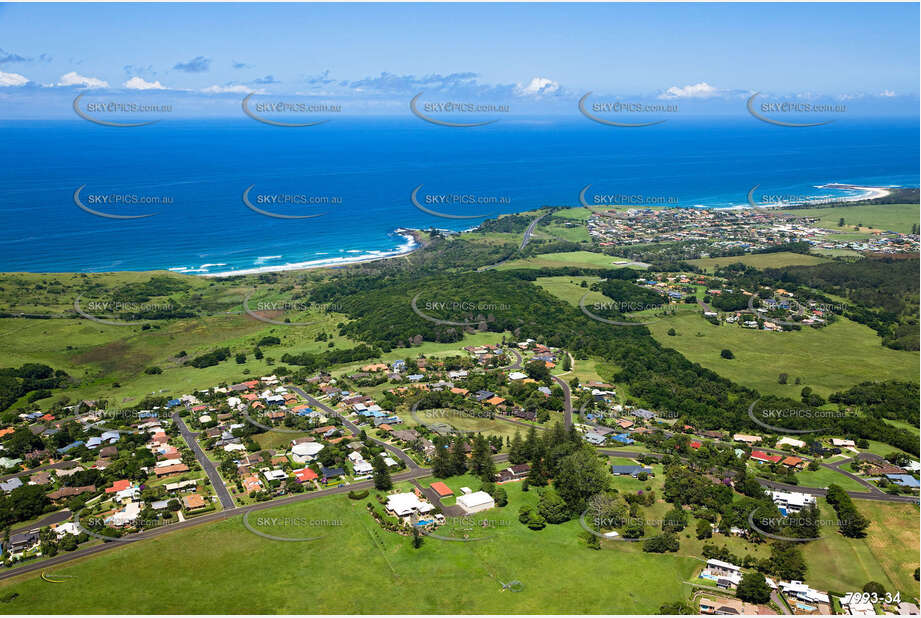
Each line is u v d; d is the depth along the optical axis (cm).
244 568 11038
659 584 10662
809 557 11431
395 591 10456
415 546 11612
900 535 12025
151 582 10650
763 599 10250
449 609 10050
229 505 13075
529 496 13375
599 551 11531
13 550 11494
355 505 13038
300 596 10331
